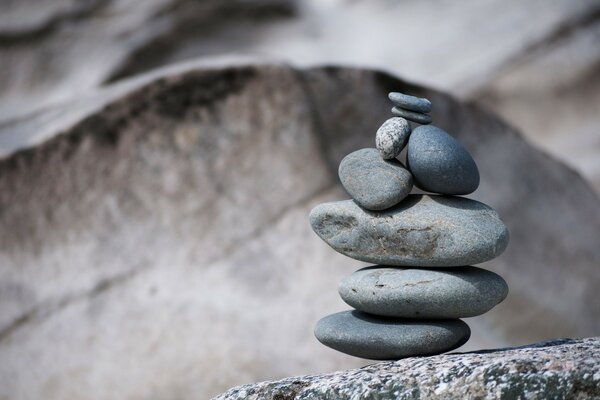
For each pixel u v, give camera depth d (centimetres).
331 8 924
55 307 539
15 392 530
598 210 682
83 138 541
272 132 539
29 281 546
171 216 539
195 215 538
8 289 547
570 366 240
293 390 269
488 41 880
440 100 605
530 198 636
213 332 519
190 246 536
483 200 607
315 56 894
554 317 597
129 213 541
